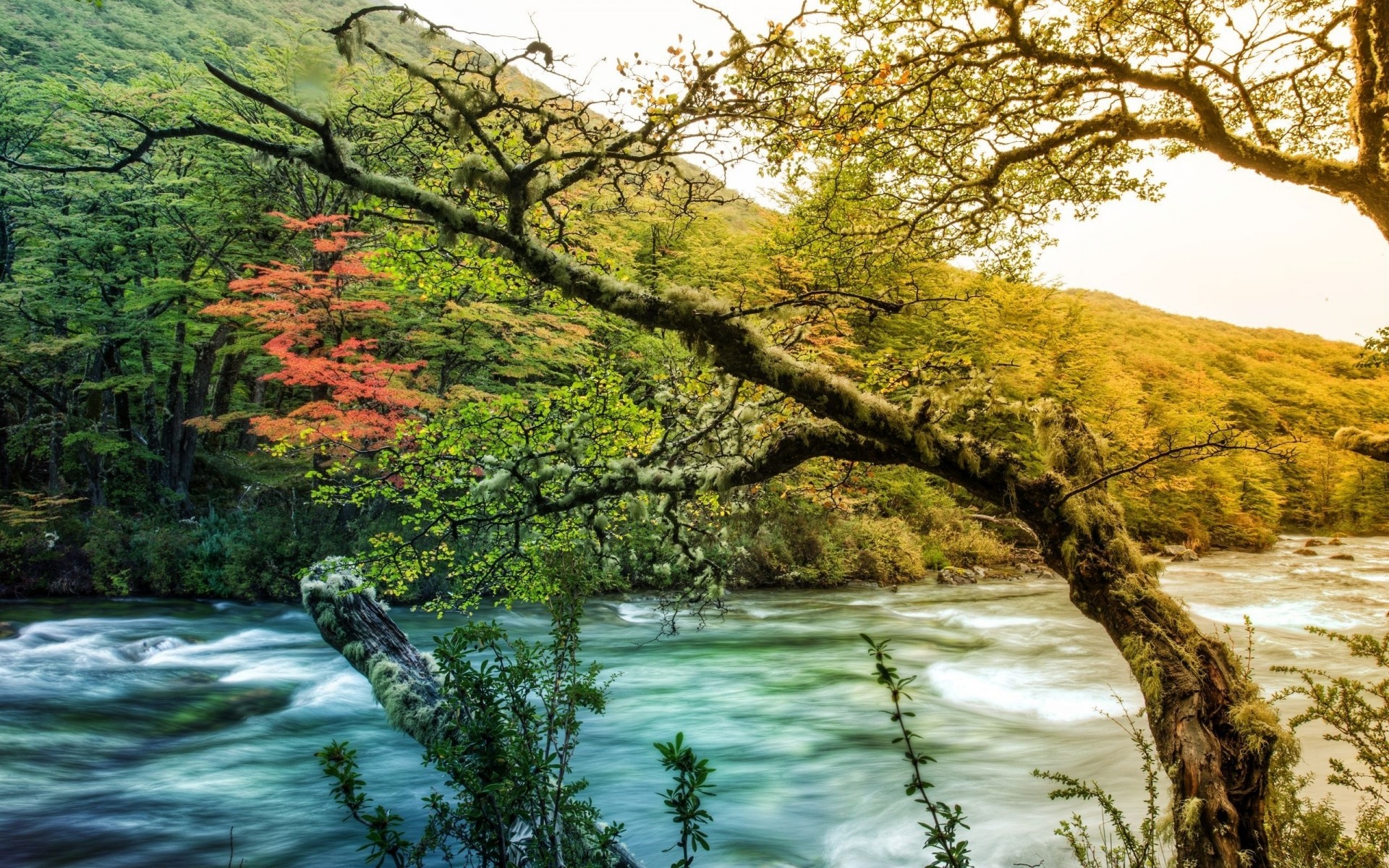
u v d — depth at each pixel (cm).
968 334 2173
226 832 607
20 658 1084
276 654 1184
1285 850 313
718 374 431
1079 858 335
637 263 1661
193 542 1723
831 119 378
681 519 511
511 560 539
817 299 342
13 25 2908
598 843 296
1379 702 761
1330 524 4756
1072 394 2520
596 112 320
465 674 253
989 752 764
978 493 358
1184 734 285
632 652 1230
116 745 793
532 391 1672
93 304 1805
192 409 2017
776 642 1310
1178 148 671
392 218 329
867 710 921
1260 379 5681
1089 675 1016
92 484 1892
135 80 1744
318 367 1225
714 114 304
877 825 607
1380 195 515
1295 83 668
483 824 248
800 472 517
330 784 698
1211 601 1669
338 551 1644
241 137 299
